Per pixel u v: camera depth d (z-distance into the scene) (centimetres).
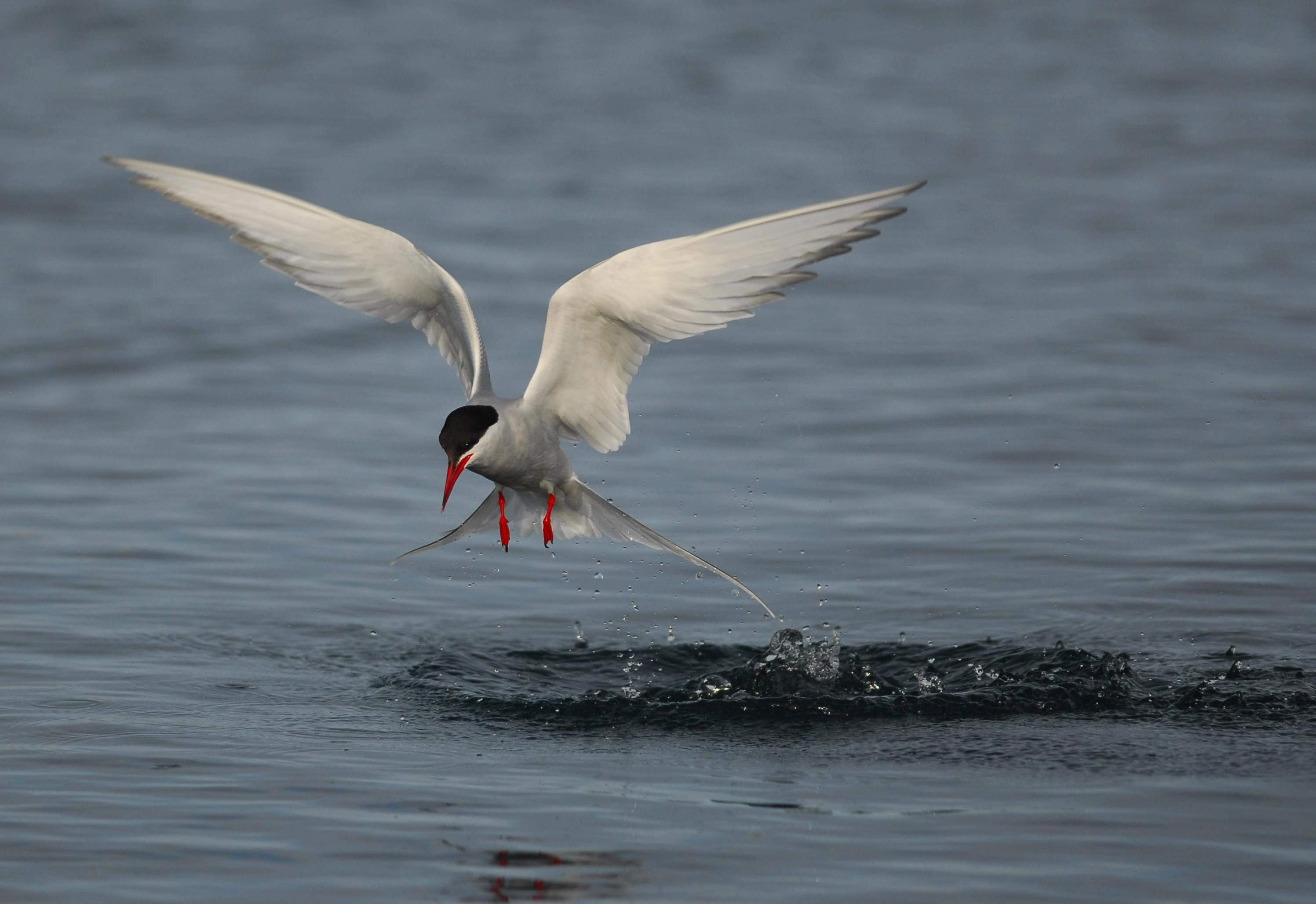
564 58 4209
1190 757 882
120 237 2561
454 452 815
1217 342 1950
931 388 1786
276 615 1162
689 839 754
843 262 2478
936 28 4778
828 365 1902
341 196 2753
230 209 775
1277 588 1200
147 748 878
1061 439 1590
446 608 1201
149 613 1149
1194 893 684
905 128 3434
